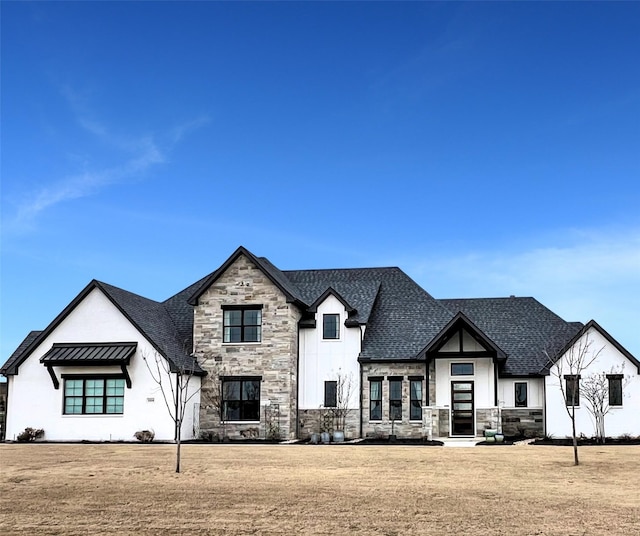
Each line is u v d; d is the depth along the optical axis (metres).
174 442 34.41
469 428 36.19
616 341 34.59
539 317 40.50
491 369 36.28
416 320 39.72
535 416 36.22
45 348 36.59
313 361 38.31
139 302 39.12
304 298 41.28
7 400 36.53
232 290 37.78
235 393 37.22
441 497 17.66
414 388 37.16
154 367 35.47
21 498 17.67
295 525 14.93
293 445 32.53
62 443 34.41
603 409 34.41
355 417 37.38
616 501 17.19
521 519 15.38
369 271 44.25
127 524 15.10
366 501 17.17
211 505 16.78
